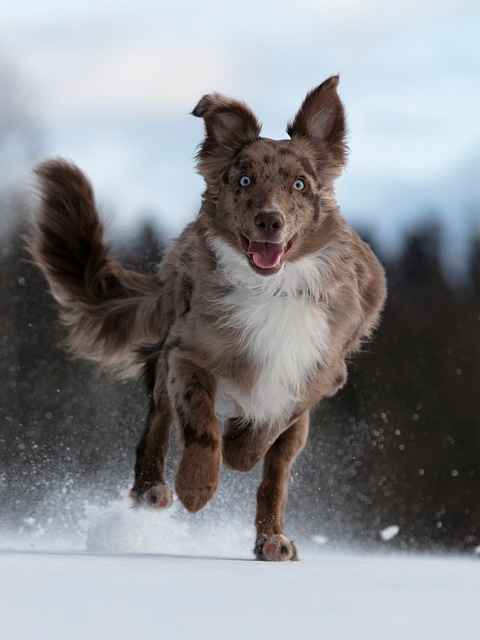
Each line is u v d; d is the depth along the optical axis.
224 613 4.82
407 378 35.31
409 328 37.59
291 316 10.55
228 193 10.56
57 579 5.97
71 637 4.14
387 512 31.50
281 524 10.77
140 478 11.74
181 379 10.39
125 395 19.81
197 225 10.91
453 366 36.19
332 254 10.72
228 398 10.91
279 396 10.77
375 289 11.87
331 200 10.82
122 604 4.99
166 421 11.68
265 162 10.52
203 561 8.76
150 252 27.98
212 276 10.55
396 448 33.09
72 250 13.36
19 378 26.58
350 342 11.41
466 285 40.59
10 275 29.95
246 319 10.48
